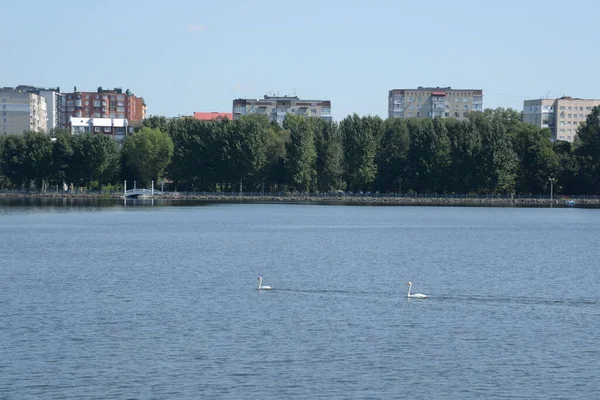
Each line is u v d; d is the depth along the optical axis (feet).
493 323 482.28
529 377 383.86
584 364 402.52
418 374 386.32
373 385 371.76
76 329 460.14
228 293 575.38
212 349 421.18
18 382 370.73
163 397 355.56
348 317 494.59
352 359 407.03
